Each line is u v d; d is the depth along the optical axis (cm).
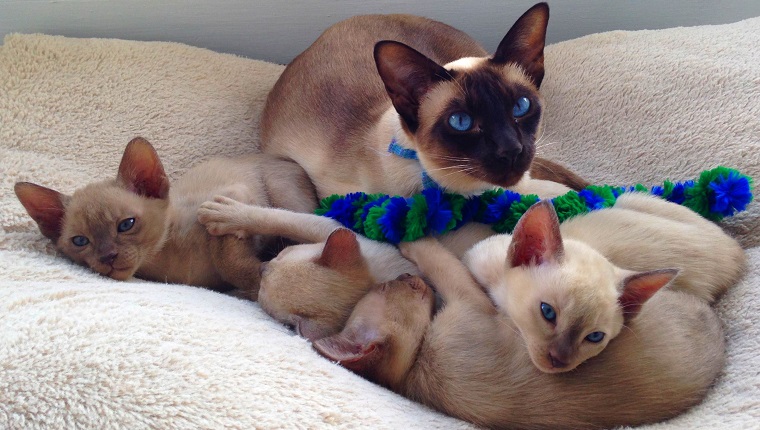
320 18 68
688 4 69
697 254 43
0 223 48
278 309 43
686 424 35
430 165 47
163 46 63
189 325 37
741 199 48
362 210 49
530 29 47
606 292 37
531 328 37
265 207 52
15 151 54
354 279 44
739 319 41
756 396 36
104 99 59
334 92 57
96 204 47
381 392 38
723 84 56
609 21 70
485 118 44
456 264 44
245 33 68
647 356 37
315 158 57
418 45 60
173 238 50
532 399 38
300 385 35
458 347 40
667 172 56
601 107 61
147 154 48
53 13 64
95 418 31
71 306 38
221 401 33
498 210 48
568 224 45
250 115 64
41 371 33
